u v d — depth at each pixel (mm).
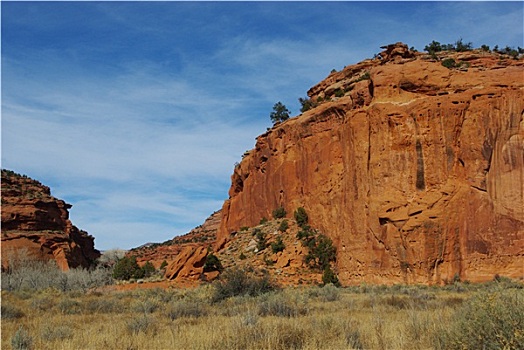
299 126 64750
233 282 33188
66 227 100812
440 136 47594
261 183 74312
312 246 57594
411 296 29016
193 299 31672
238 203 81625
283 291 34562
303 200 63781
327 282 50906
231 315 20688
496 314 9898
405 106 49281
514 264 43875
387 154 49031
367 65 73688
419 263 44781
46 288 46562
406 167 48062
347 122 54781
